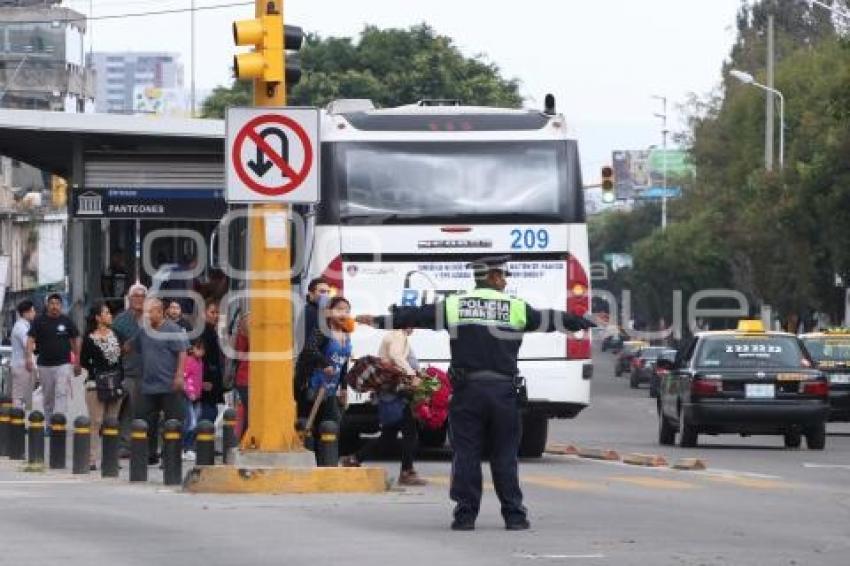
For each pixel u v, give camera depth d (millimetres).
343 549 28922
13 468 48094
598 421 94688
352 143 52344
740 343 63688
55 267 167250
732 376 62344
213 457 42000
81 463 45625
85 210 74188
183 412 47625
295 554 28266
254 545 29453
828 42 168375
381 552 28516
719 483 44562
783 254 136000
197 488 38812
